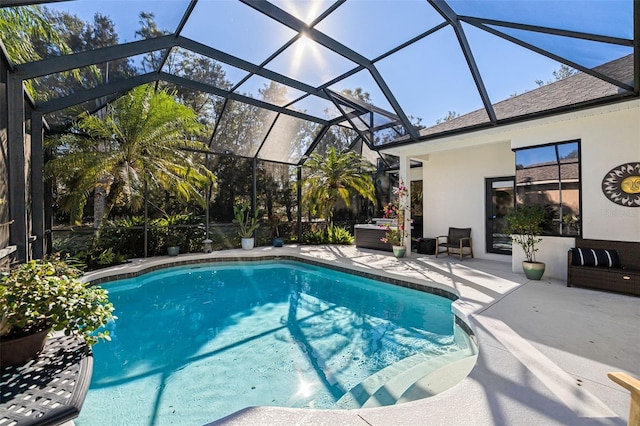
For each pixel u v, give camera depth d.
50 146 6.89
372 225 10.16
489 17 4.29
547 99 5.90
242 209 10.14
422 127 7.32
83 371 2.23
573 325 3.43
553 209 5.66
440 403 2.05
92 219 7.66
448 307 5.29
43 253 5.64
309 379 3.23
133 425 2.54
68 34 4.68
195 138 9.07
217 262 8.92
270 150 10.74
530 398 2.11
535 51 4.52
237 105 8.66
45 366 2.27
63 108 5.91
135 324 4.75
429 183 9.20
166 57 6.36
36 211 5.59
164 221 8.87
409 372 3.26
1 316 2.18
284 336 4.31
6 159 4.18
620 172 4.98
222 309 5.44
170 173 8.12
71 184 7.05
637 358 2.69
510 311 3.90
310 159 11.23
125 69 6.22
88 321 2.47
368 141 8.65
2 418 1.72
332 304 5.68
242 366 3.50
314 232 11.81
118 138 7.65
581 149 5.35
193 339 4.23
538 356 2.73
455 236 8.41
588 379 2.36
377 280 6.71
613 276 4.64
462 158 8.46
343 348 3.92
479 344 2.98
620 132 4.98
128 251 8.14
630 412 1.31
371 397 2.85
